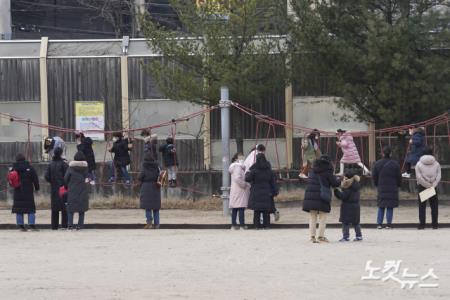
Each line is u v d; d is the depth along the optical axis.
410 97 28.75
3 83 34.28
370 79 29.00
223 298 12.30
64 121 34.12
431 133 31.98
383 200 23.94
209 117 33.69
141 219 26.77
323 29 29.34
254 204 24.08
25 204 24.06
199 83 30.95
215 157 33.78
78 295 12.69
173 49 31.02
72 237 21.83
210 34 30.52
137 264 16.06
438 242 19.33
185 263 16.11
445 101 28.58
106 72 34.22
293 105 33.59
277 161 33.22
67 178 24.25
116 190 30.52
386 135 32.78
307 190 19.53
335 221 25.67
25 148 34.12
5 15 47.75
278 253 17.47
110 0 50.03
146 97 34.09
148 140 29.55
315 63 29.89
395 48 28.19
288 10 30.70
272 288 13.12
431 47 29.30
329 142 33.16
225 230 24.22
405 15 29.22
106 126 34.09
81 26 57.50
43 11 56.19
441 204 29.98
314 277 14.17
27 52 34.62
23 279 14.30
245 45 30.84
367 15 28.53
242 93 30.44
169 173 30.62
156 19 48.59
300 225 25.17
